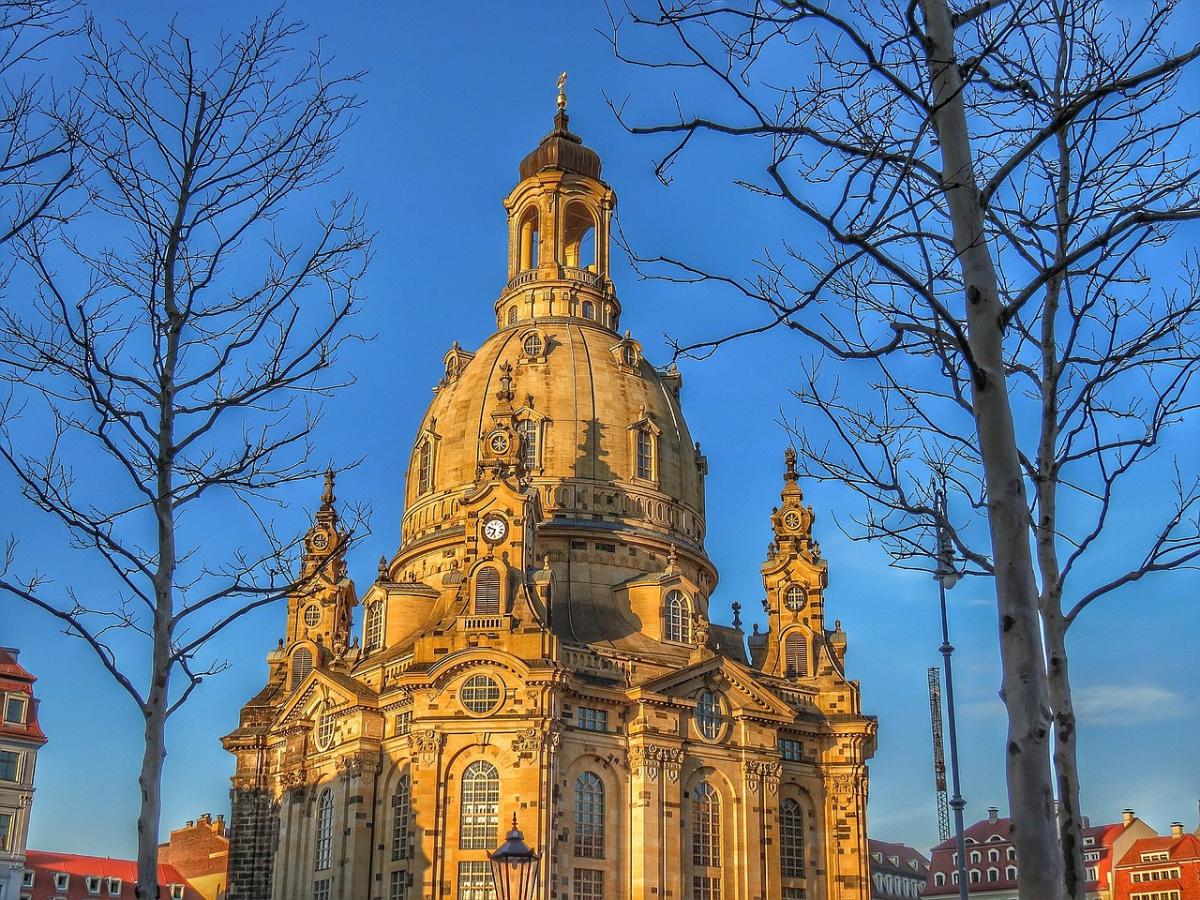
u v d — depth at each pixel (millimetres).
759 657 142500
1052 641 34156
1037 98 30562
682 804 111312
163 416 35406
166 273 35469
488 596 111812
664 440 133625
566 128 154625
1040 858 23656
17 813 121875
